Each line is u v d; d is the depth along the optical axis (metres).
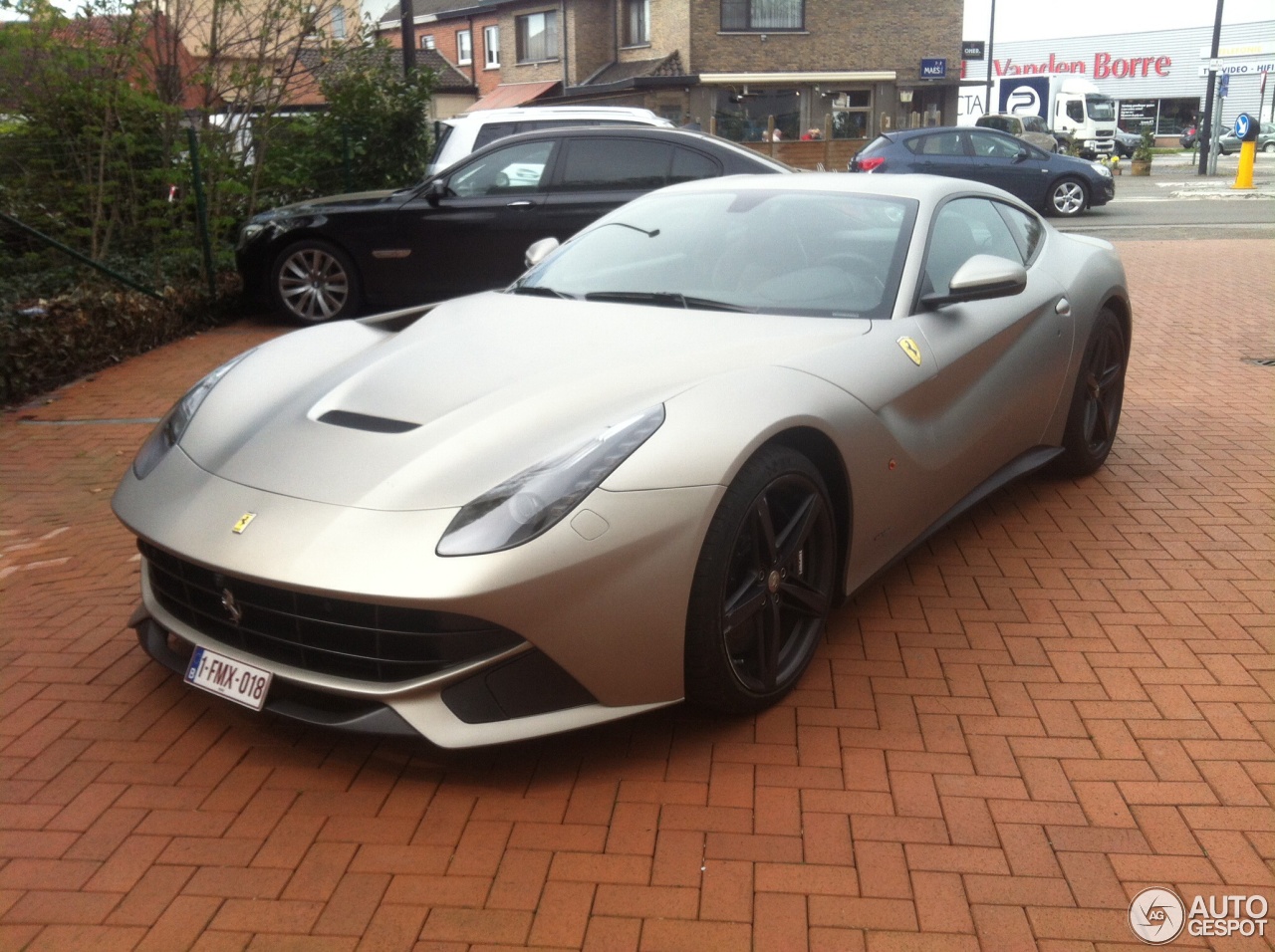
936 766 2.71
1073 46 51.69
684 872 2.33
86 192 8.84
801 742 2.82
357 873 2.34
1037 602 3.62
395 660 2.46
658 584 2.54
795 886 2.29
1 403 6.50
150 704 3.03
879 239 3.72
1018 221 4.56
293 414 2.97
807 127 31.23
